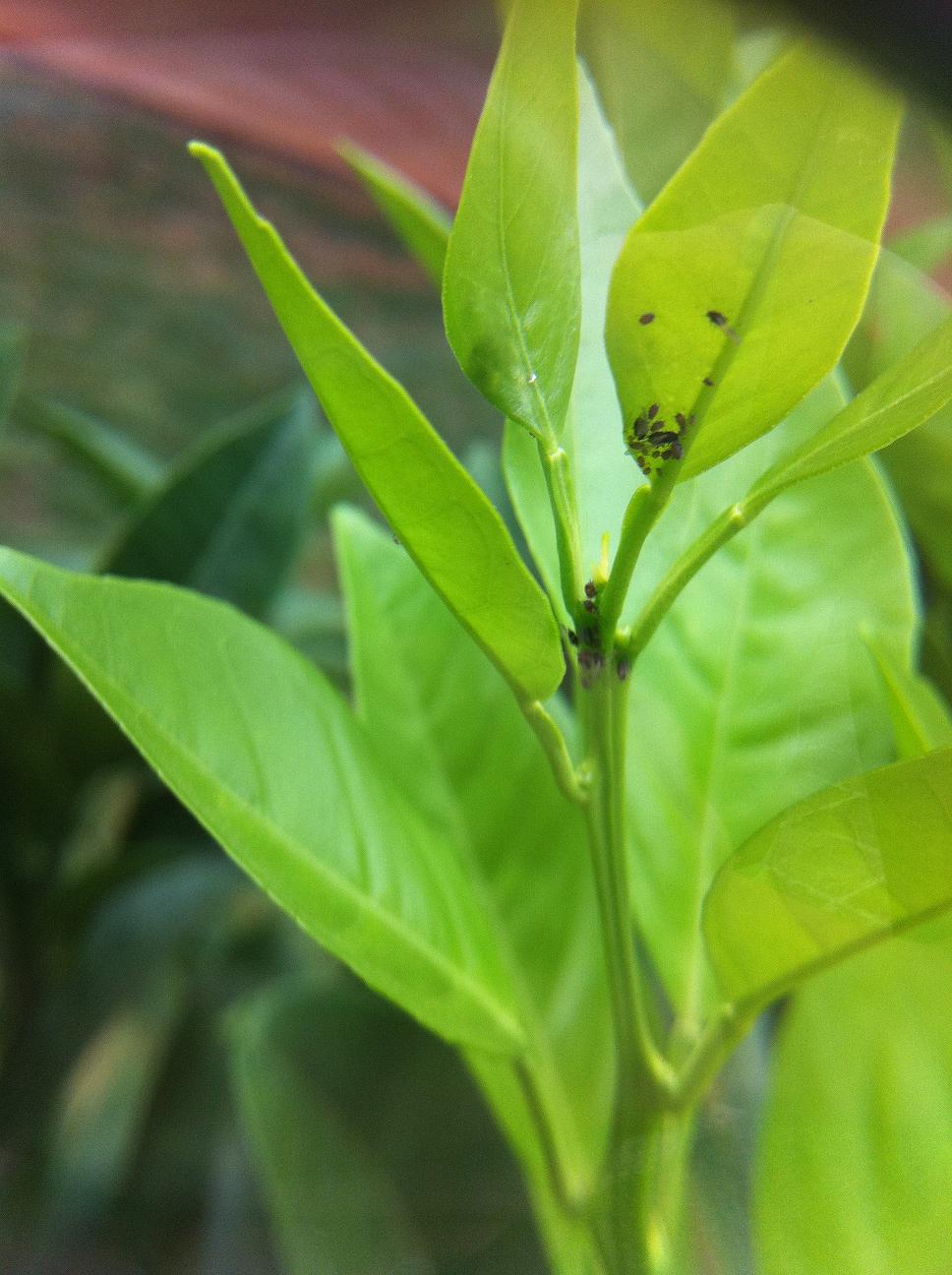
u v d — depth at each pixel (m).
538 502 0.15
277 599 0.34
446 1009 0.17
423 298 0.40
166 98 0.31
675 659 0.20
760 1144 0.18
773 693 0.20
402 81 0.22
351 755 0.18
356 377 0.11
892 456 0.22
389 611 0.23
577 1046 0.20
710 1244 0.17
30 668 0.31
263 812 0.16
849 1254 0.17
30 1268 0.26
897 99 0.10
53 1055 0.33
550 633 0.13
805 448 0.13
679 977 0.19
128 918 0.35
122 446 0.42
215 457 0.33
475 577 0.13
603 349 0.15
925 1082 0.18
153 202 0.44
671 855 0.19
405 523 0.12
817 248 0.11
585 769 0.14
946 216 0.18
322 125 0.29
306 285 0.11
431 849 0.19
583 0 0.11
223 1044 0.34
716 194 0.11
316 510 0.41
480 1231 0.19
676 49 0.14
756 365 0.12
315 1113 0.21
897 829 0.13
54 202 0.42
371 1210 0.20
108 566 0.32
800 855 0.13
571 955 0.21
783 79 0.10
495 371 0.12
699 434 0.12
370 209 0.38
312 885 0.16
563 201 0.11
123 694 0.15
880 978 0.18
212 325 0.46
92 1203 0.28
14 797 0.34
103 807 0.41
